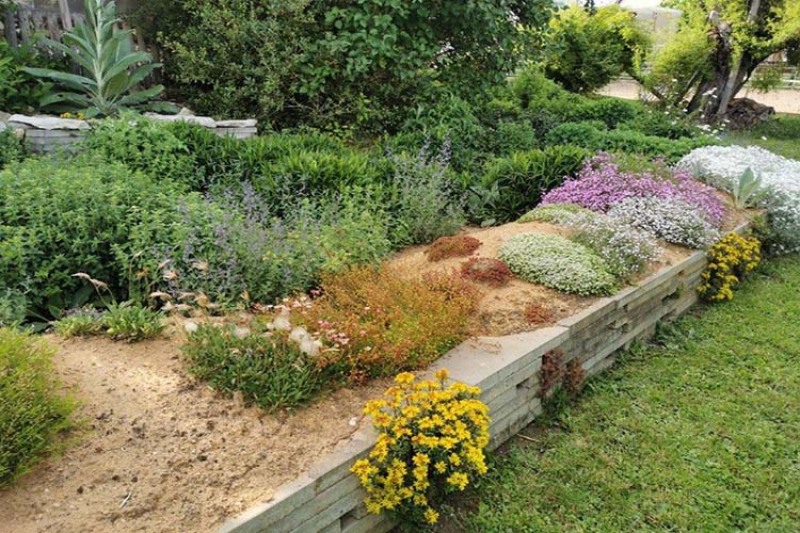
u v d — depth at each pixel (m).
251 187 4.12
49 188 3.57
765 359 3.88
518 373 2.96
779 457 2.93
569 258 3.81
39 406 1.99
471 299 3.36
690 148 7.79
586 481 2.73
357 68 6.37
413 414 2.32
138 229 3.45
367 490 2.24
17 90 5.92
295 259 3.53
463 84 7.66
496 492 2.64
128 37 6.64
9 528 1.76
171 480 2.00
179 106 7.04
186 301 3.18
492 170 5.62
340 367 2.64
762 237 5.69
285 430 2.30
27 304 3.19
